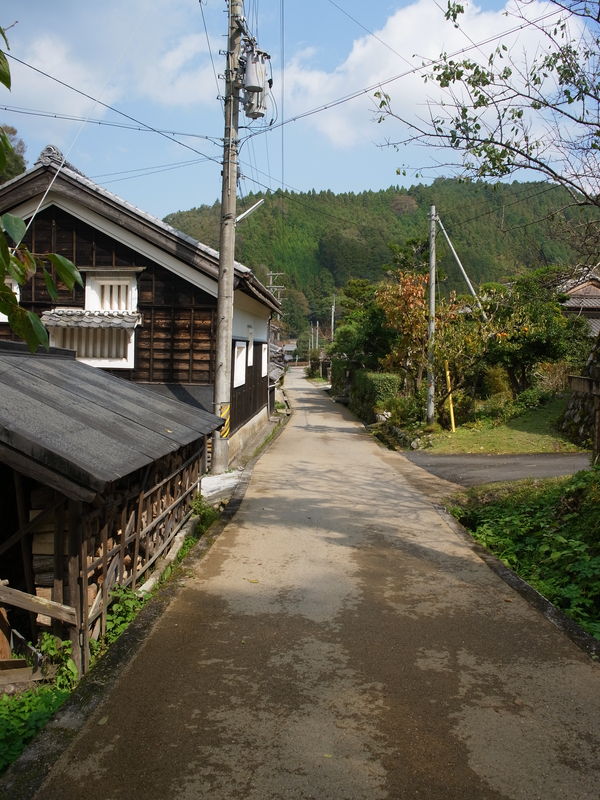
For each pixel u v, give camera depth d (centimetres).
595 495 753
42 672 459
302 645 437
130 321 1246
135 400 756
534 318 1844
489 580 593
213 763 295
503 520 841
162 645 433
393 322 2025
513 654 425
